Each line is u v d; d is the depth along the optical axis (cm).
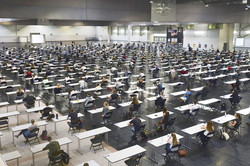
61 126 1299
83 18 2416
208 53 4147
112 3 2570
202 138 1077
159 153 1034
